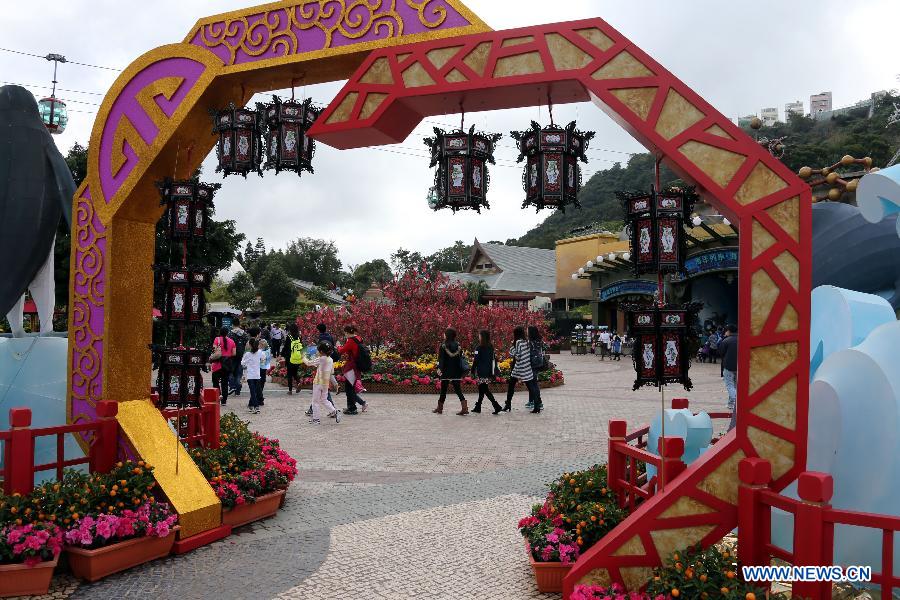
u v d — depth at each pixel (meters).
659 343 3.92
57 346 7.05
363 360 12.13
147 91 5.38
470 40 4.20
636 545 3.72
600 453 8.64
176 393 5.54
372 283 53.12
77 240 5.77
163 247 17.81
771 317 3.67
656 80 3.89
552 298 41.75
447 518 5.77
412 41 4.41
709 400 14.00
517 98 4.35
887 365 3.87
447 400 14.06
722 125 3.80
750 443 3.69
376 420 11.36
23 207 6.64
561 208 4.29
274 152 4.92
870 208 4.58
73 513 4.39
